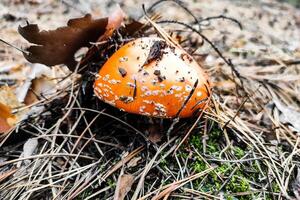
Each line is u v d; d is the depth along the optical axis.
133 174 0.52
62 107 0.58
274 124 0.59
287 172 0.54
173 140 0.55
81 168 0.53
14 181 0.52
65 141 0.55
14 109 0.58
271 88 0.67
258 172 0.54
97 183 0.52
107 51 0.57
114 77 0.53
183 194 0.51
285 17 1.13
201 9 1.03
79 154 0.54
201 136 0.56
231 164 0.54
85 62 0.58
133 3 1.00
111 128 0.57
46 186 0.51
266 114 0.61
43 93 0.61
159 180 0.52
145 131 0.56
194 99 0.53
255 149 0.56
